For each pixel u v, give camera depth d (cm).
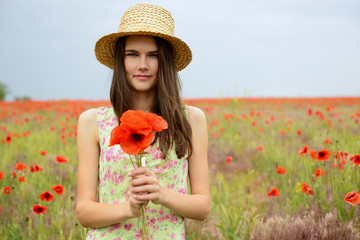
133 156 171
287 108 1744
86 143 182
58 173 495
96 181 182
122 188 173
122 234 173
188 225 324
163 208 177
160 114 185
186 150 179
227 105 1798
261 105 1891
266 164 591
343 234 279
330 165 364
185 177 183
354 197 244
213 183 464
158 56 183
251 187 496
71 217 316
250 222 305
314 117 938
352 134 717
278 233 294
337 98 2336
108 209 162
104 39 193
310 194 328
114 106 182
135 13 185
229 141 765
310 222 302
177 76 191
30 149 647
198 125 189
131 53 181
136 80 180
